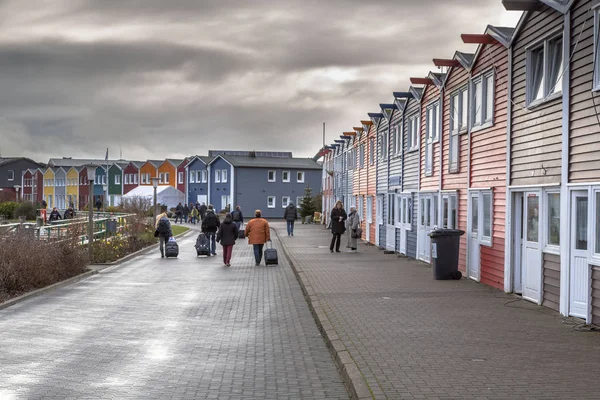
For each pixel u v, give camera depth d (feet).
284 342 35.99
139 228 126.41
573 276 40.93
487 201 58.65
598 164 38.32
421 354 30.27
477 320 39.45
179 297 54.39
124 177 350.84
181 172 315.37
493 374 26.55
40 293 56.44
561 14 43.80
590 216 38.75
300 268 73.31
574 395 23.52
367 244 120.78
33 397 25.20
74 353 33.19
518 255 51.90
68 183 386.93
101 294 56.29
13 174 424.46
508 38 52.70
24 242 58.85
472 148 63.16
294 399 25.07
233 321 42.86
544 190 45.60
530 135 48.83
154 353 33.27
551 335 34.78
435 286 56.39
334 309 43.80
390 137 105.81
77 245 72.38
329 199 195.72
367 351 30.96
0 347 34.60
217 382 27.61
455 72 69.67
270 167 288.30
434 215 77.41
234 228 83.92
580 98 40.73
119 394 25.68
